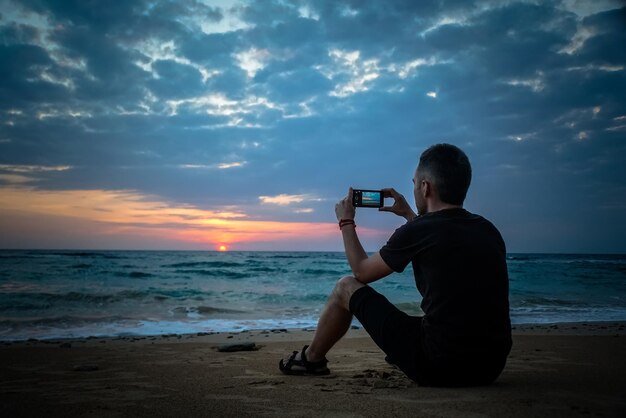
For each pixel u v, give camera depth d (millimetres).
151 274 26969
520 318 10367
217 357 4195
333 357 4012
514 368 3010
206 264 39375
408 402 1993
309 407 2008
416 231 2189
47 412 2070
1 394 2504
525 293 17781
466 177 2256
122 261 43281
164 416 1960
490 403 1922
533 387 2240
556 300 14688
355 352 4426
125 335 7191
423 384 2270
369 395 2186
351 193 2650
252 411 1984
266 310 11484
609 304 13828
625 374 2717
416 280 2270
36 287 17328
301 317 10031
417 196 2391
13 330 7699
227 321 9180
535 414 1747
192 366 3570
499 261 2146
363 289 2482
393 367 3340
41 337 6910
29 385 2797
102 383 2844
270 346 5211
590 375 2674
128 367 3566
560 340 5441
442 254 2102
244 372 3217
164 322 8898
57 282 20688
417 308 11172
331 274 29109
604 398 2002
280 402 2125
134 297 13859
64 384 2824
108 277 24281
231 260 51812
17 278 22469
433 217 2191
